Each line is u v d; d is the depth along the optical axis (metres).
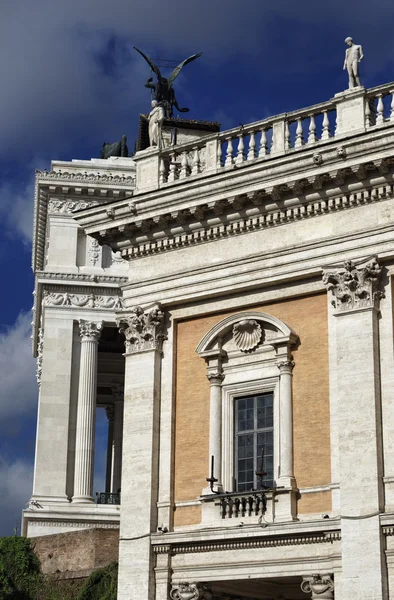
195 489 32.97
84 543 46.53
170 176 36.00
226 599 33.00
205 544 32.00
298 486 31.14
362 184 31.38
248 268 33.34
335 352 31.28
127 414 34.53
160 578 32.53
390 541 28.91
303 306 32.50
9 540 47.59
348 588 29.05
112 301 61.94
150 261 35.62
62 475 58.59
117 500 60.88
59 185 62.97
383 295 31.06
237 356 33.44
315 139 33.38
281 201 32.72
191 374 34.22
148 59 64.56
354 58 33.16
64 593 45.41
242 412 33.16
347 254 31.59
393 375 30.20
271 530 30.72
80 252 62.75
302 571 30.25
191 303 34.66
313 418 31.38
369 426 29.88
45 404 59.88
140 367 34.75
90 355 60.81
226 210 33.66
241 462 32.72
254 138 34.62
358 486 29.62
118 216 35.44
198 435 33.44
